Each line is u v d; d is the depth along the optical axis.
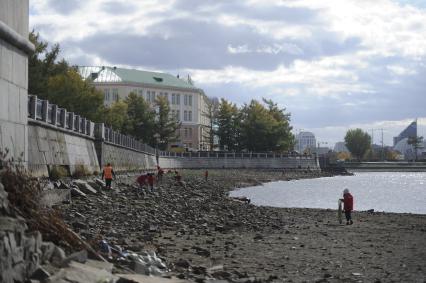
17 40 16.70
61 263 9.91
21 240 8.86
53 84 70.56
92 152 46.84
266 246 20.83
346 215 31.28
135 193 39.62
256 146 146.38
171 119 131.88
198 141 170.88
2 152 14.21
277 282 13.45
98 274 9.88
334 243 22.48
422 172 190.00
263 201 57.72
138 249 15.14
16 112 17.06
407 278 14.84
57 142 34.56
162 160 107.38
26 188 11.99
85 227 18.03
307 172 145.12
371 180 121.25
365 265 16.95
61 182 30.78
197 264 15.38
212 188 69.06
